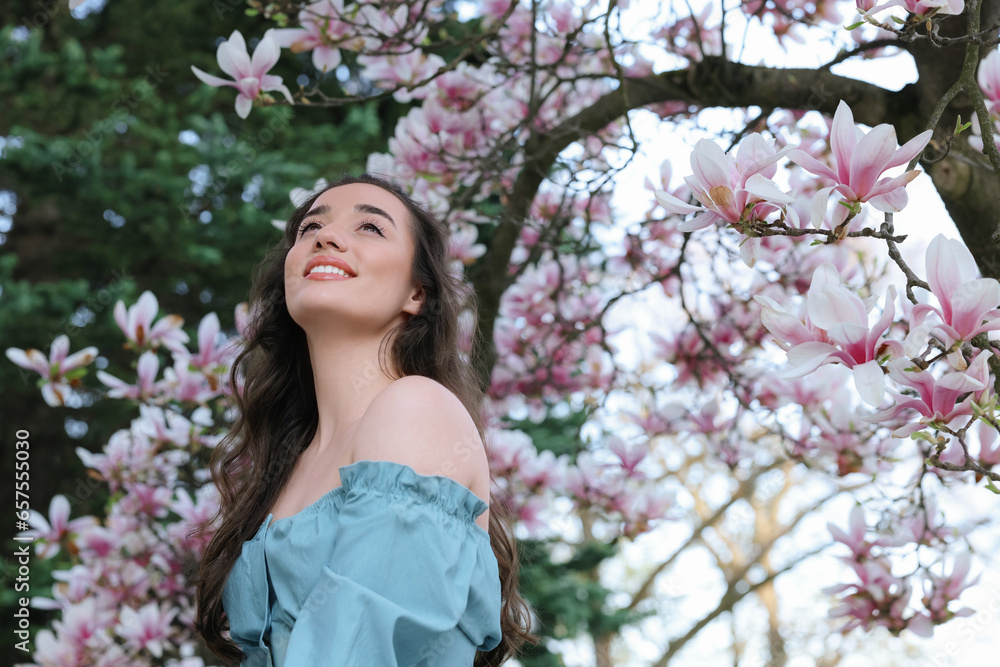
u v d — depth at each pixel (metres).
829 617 3.21
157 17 7.94
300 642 1.41
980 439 2.65
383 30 3.26
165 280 7.41
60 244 7.97
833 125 1.55
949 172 2.48
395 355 1.89
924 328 1.41
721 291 4.17
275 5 3.03
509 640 2.03
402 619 1.42
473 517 1.58
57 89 6.22
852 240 3.84
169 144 6.56
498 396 4.63
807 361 1.45
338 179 2.18
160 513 4.10
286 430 2.17
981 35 1.69
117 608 4.10
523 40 3.88
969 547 3.18
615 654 14.99
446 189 3.60
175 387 3.98
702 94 2.99
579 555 6.61
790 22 3.27
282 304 2.24
